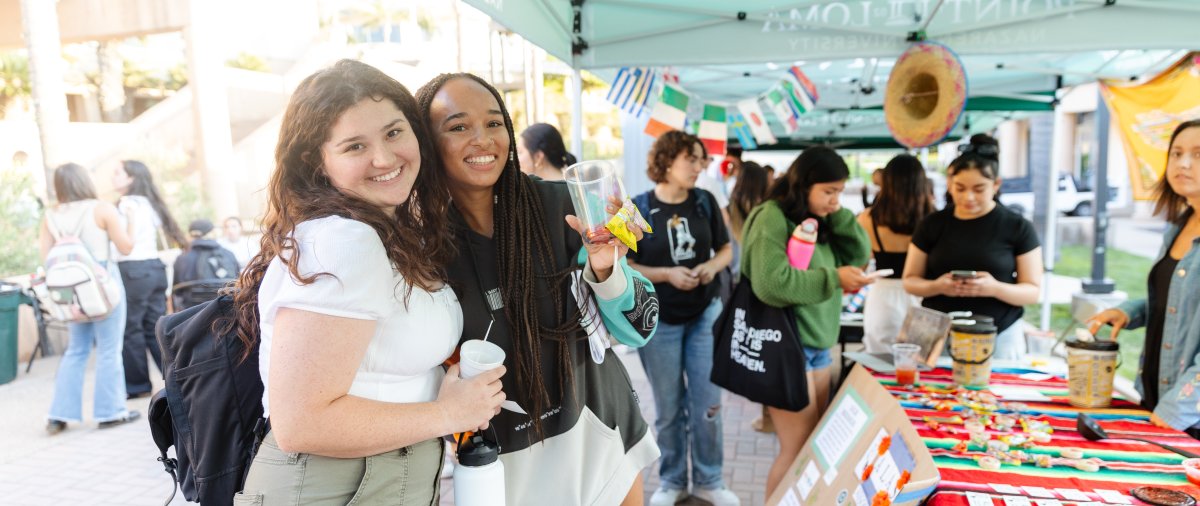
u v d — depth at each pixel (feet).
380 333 3.77
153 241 16.90
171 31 29.09
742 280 8.52
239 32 44.70
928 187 11.93
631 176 18.75
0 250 23.39
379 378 3.84
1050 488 4.61
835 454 6.77
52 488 11.69
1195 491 4.49
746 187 15.43
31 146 24.79
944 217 9.67
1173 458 5.08
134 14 27.17
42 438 14.05
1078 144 56.13
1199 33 9.76
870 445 6.10
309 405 3.40
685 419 10.39
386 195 3.84
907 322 8.23
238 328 4.16
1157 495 4.38
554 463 5.00
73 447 13.52
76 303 13.69
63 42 26.35
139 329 16.57
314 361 3.41
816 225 7.87
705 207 10.14
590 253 4.59
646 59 11.16
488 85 4.71
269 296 3.63
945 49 10.08
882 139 33.01
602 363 5.22
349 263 3.46
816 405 8.70
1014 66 16.44
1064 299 27.73
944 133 10.34
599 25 11.17
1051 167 18.22
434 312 4.09
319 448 3.49
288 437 3.44
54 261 13.65
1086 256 41.04
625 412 5.63
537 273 4.91
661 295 9.75
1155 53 15.07
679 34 11.03
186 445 4.37
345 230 3.53
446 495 10.71
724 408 14.74
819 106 22.00
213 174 30.86
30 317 21.40
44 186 24.76
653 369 9.93
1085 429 5.49
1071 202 50.24
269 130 39.91
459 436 4.41
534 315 4.78
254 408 4.30
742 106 17.01
